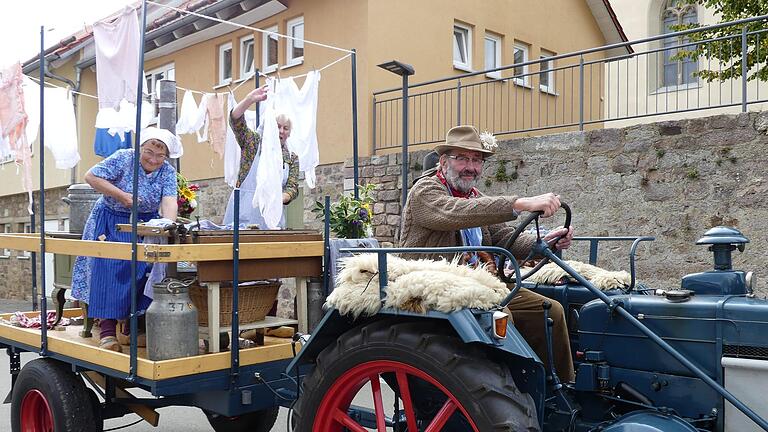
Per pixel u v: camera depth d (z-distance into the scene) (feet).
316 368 10.52
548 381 10.37
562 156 27.09
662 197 24.59
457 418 10.32
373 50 35.68
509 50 43.91
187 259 11.39
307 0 38.37
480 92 40.42
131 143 21.93
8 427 18.89
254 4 38.83
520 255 13.25
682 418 9.73
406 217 11.93
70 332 14.92
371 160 33.83
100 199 14.48
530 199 10.46
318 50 37.81
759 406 9.34
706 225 23.63
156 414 13.82
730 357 9.57
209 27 42.55
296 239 13.29
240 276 12.17
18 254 62.08
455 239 12.08
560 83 48.08
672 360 10.09
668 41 53.62
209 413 15.98
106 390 13.73
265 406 12.53
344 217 15.21
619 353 10.61
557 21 47.85
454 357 9.02
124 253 11.96
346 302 10.08
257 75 21.38
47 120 20.54
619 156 25.62
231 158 19.57
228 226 15.60
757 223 22.54
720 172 23.32
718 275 10.55
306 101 21.24
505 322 8.98
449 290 9.23
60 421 13.02
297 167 19.80
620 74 53.78
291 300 28.66
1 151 15.47
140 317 13.94
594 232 26.21
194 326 11.80
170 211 14.39
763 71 36.45
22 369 14.11
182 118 24.70
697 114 50.34
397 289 9.58
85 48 49.11
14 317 16.35
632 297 10.69
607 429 9.32
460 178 12.06
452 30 39.78
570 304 12.17
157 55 48.80
